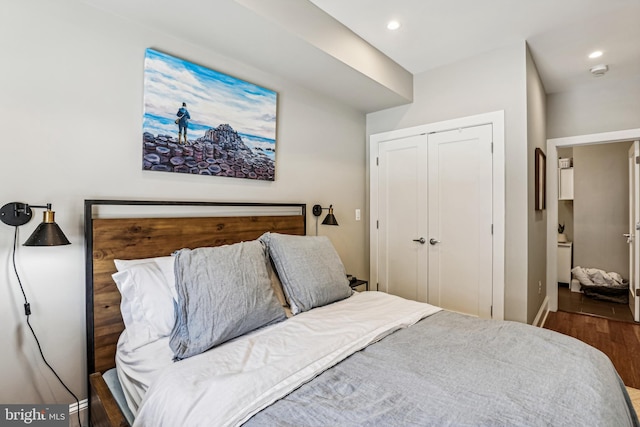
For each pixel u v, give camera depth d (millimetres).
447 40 2586
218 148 2184
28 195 1507
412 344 1418
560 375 1145
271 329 1597
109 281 1689
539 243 3229
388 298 2115
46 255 1557
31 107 1513
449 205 3000
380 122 3494
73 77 1628
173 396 1048
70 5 1619
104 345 1666
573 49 2738
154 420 1044
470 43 2633
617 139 3389
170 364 1315
